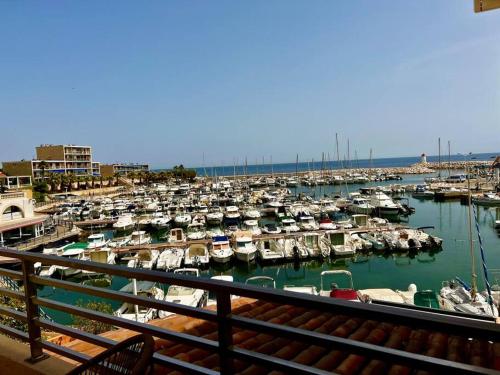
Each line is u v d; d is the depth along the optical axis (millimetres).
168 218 42531
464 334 1132
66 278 21234
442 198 51625
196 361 3309
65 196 67000
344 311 1355
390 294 15367
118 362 1874
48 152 91812
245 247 26094
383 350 1374
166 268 23703
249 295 1616
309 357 3424
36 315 2812
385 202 42094
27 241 32406
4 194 34875
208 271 24578
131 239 32469
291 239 28016
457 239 30141
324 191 70062
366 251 26609
